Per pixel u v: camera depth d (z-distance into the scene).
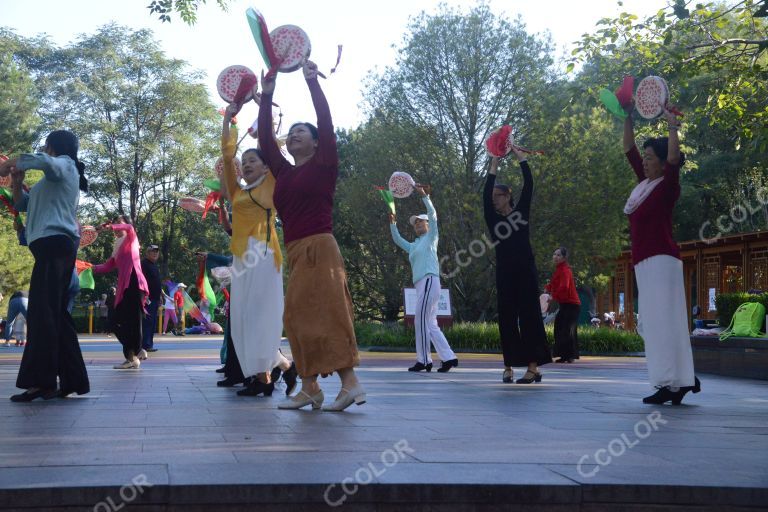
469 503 3.11
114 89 46.91
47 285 6.09
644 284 6.63
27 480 3.05
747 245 28.55
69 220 6.20
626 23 16.56
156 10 14.91
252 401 6.25
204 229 49.50
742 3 15.33
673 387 6.52
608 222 22.66
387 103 24.33
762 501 3.20
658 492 3.18
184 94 47.44
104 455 3.62
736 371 10.91
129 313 10.31
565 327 14.92
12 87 43.06
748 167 33.06
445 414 5.49
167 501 2.98
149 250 15.34
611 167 22.56
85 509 2.95
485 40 23.86
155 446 3.88
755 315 11.22
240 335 6.60
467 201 22.92
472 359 15.69
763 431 4.87
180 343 23.08
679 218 36.78
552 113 23.59
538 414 5.58
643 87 6.71
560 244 22.72
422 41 24.03
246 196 6.51
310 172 5.68
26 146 41.47
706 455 3.93
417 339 10.92
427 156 23.47
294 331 5.69
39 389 6.12
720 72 18.44
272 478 3.13
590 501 3.16
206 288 9.78
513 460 3.63
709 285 31.14
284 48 5.72
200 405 5.88
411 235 24.05
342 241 28.06
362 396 5.66
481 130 23.94
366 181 24.17
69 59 47.75
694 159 35.03
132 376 9.03
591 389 7.90
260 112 5.86
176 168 47.12
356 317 28.31
